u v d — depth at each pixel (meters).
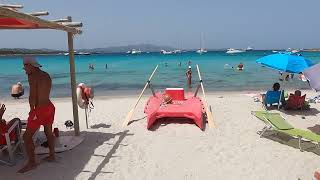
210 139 8.39
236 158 7.11
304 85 21.08
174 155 7.27
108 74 31.39
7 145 6.46
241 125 9.73
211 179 6.10
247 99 14.37
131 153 7.36
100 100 15.09
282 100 12.17
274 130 8.89
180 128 9.34
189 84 20.12
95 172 6.32
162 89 20.12
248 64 44.72
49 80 6.25
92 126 9.71
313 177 6.16
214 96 15.99
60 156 7.07
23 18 4.98
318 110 12.08
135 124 9.87
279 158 7.10
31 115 6.18
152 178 6.12
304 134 7.61
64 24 7.49
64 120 10.65
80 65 48.28
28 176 6.09
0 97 17.80
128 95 17.58
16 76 31.72
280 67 10.68
